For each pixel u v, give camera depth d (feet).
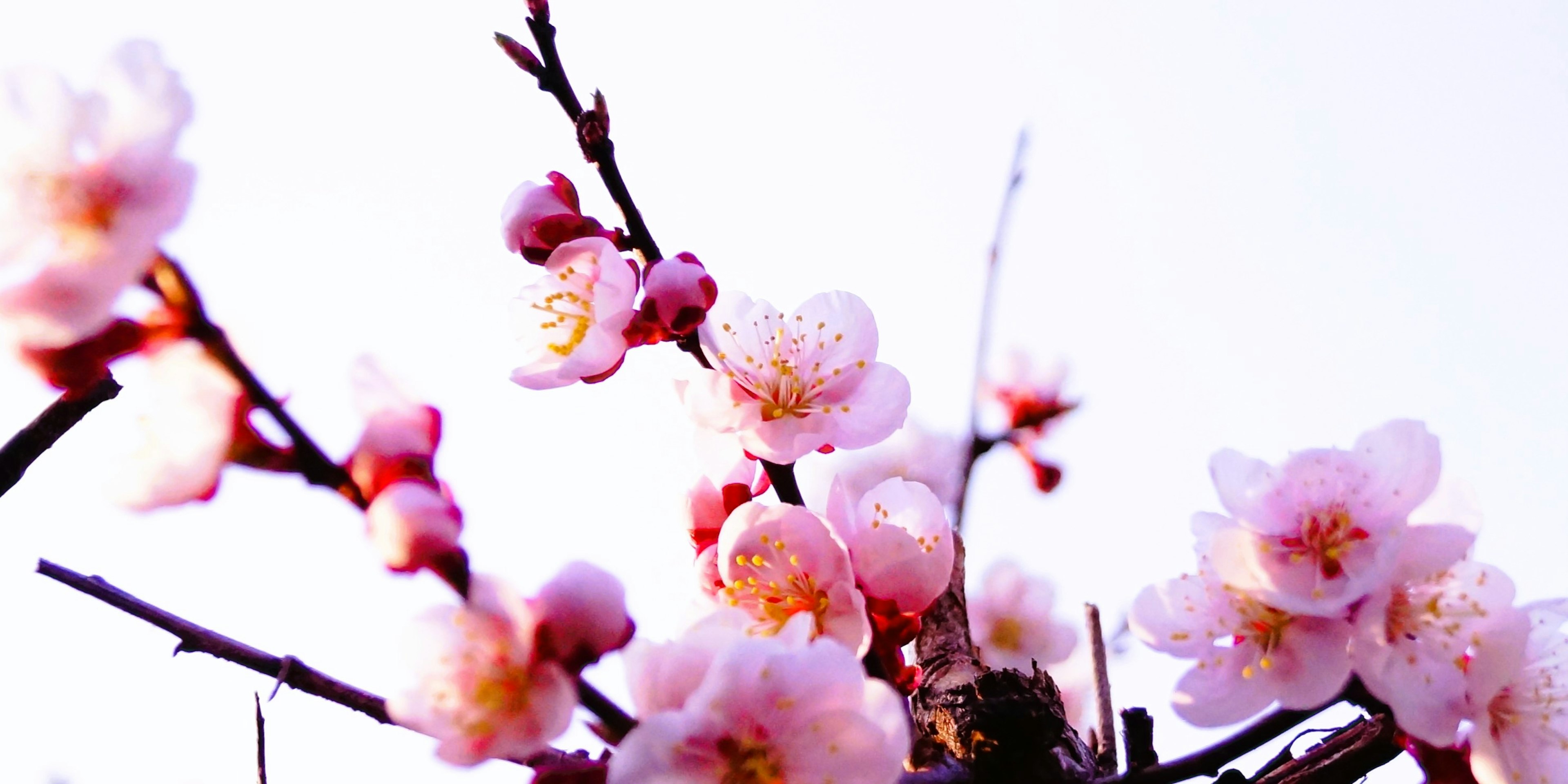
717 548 1.52
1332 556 1.39
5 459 1.40
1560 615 1.41
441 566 1.32
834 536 1.48
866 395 1.52
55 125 1.30
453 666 1.34
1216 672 1.41
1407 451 1.40
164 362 1.31
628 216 1.49
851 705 1.36
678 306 1.47
